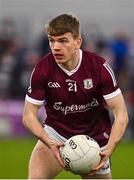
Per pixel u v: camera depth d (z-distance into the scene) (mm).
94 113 12945
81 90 12586
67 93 12617
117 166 22328
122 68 32344
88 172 12289
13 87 32062
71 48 12164
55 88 12609
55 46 12062
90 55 12609
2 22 36844
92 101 12742
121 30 37500
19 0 38500
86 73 12539
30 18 38125
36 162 13078
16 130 30172
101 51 33094
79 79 12547
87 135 13016
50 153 13016
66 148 12211
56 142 12508
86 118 12945
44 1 38688
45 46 32875
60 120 13000
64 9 38688
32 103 12609
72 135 13031
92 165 12172
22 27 37562
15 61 32500
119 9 38594
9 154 25281
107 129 13180
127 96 30797
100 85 12594
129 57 33000
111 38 35562
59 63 12289
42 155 13055
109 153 12266
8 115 30141
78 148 12133
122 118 12469
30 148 26906
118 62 32438
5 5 38406
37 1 38594
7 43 33688
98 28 37312
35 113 12680
